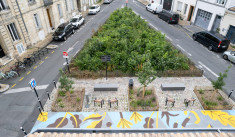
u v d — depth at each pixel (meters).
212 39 17.61
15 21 16.11
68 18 28.50
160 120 9.39
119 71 13.14
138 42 16.52
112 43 15.84
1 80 13.01
